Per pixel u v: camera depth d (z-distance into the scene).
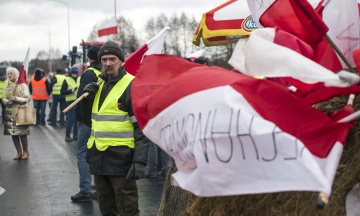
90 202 7.22
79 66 22.53
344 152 2.96
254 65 2.81
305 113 2.73
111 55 4.95
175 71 3.54
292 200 2.92
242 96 2.72
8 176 9.23
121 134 4.85
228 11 6.09
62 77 18.80
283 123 2.71
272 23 3.30
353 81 2.59
